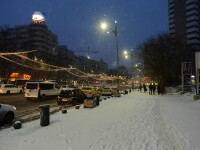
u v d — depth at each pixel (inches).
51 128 240.4
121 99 714.2
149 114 361.1
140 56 1416.1
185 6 3390.7
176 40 1469.0
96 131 226.1
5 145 172.6
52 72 2196.1
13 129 236.1
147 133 220.5
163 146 174.7
